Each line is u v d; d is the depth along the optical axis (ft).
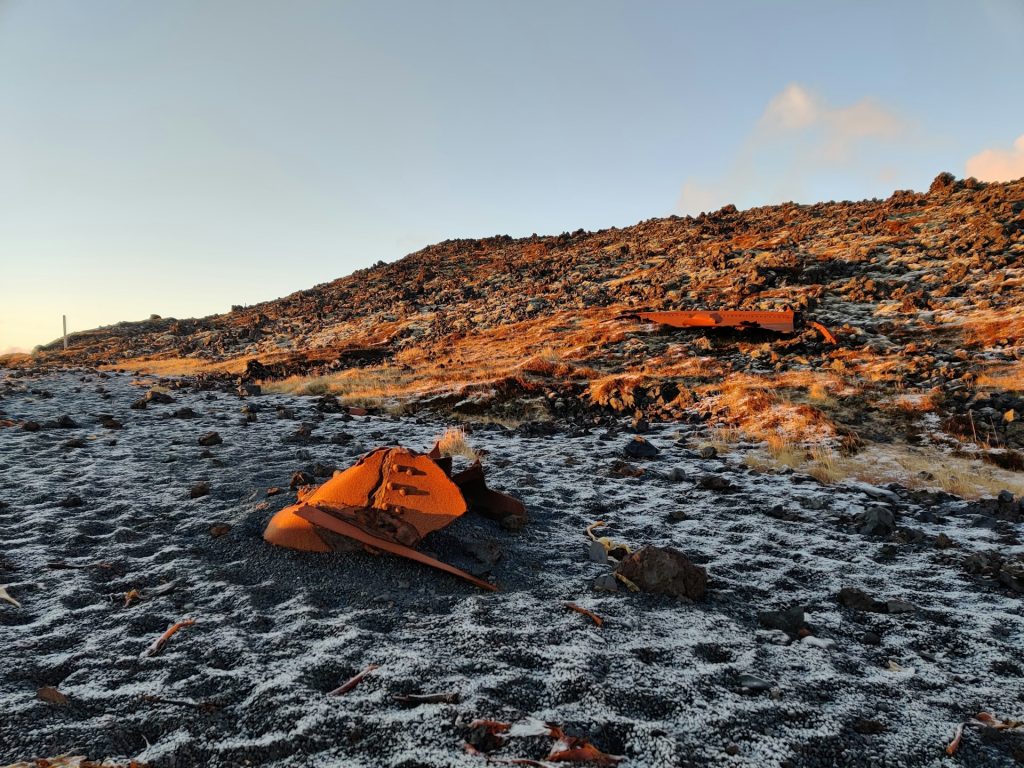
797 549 18.74
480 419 43.37
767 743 9.15
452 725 9.23
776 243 98.63
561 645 11.99
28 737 8.76
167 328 164.04
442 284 128.57
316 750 8.63
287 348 101.19
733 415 39.70
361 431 37.83
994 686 11.27
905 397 39.55
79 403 47.52
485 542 16.44
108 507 19.94
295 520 16.48
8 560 15.49
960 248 77.77
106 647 11.53
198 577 14.90
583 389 47.91
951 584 16.34
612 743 9.02
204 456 27.66
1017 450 31.12
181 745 8.64
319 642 11.89
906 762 8.96
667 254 111.75
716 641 12.55
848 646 12.75
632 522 20.76
